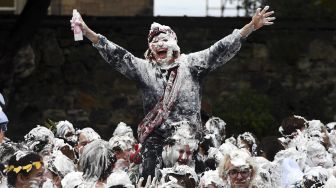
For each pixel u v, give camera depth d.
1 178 12.35
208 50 14.05
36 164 11.70
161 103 13.86
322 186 13.91
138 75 13.98
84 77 39.94
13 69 35.31
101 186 12.62
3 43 36.94
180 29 39.50
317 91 39.81
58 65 39.75
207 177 13.00
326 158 16.56
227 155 12.99
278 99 39.59
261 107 36.38
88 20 39.41
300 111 39.62
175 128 13.71
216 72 39.66
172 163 13.48
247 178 12.84
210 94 39.53
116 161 13.97
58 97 39.75
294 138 18.19
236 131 34.62
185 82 13.90
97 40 14.06
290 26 39.84
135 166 14.45
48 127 20.00
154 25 14.08
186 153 13.48
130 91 39.91
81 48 39.94
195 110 13.93
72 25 14.04
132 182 13.95
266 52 39.84
